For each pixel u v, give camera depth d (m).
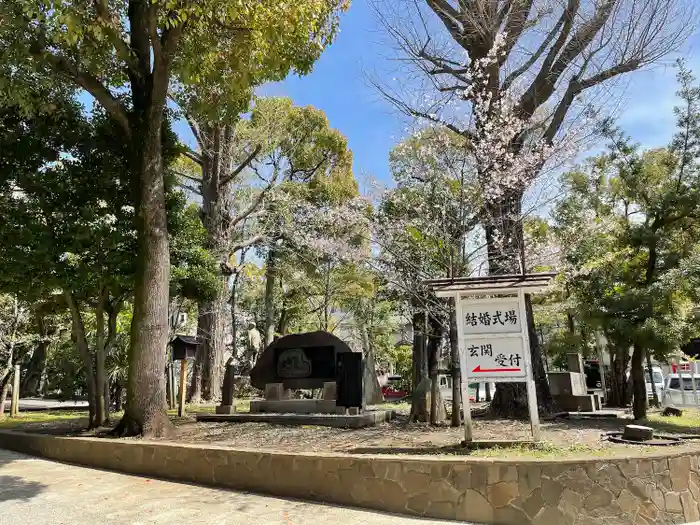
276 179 21.72
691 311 9.55
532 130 10.88
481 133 10.01
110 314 10.70
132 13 9.45
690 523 5.14
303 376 12.50
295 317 27.75
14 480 6.68
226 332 26.50
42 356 24.28
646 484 5.16
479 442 6.20
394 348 27.64
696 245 9.12
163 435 8.47
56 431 10.00
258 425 9.77
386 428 9.20
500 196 9.95
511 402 10.73
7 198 9.44
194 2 7.50
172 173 11.11
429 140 10.11
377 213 11.79
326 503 5.69
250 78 9.15
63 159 9.80
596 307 9.34
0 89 7.79
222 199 19.41
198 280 11.04
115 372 15.13
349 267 18.61
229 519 5.07
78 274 9.09
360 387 10.45
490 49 10.38
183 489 6.29
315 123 22.92
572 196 13.62
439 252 10.07
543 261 10.89
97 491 6.15
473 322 6.31
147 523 4.93
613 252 10.70
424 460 5.39
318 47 9.49
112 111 9.13
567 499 4.97
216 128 18.39
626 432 6.71
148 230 8.95
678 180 9.29
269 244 22.53
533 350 11.02
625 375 15.55
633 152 9.92
